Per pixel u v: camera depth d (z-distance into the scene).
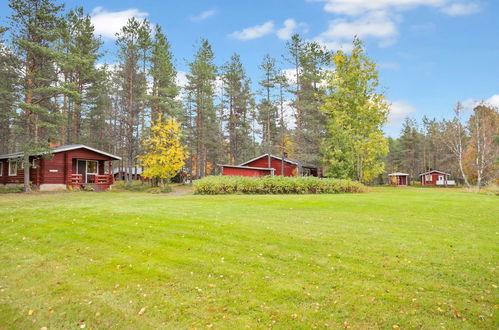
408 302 5.12
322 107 34.66
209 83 43.22
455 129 38.78
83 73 35.38
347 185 24.88
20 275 6.62
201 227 9.77
